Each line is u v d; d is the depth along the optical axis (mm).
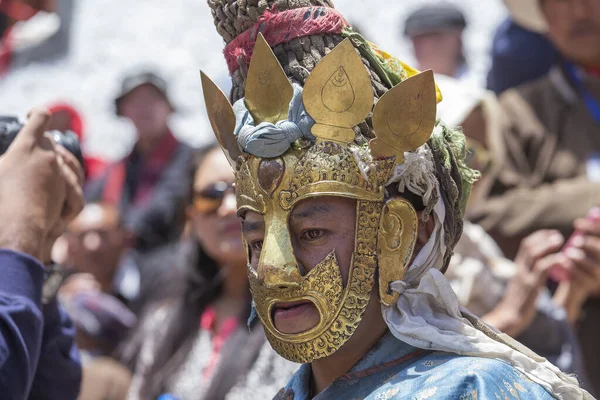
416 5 15891
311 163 3727
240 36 3986
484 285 7090
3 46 18297
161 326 7352
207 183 7309
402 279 3809
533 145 8312
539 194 8023
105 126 16484
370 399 3641
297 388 4129
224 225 7234
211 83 3955
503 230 7934
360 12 16062
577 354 6742
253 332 6836
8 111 17109
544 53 10219
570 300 6785
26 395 4359
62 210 4871
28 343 4379
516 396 3486
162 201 11117
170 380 7047
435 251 3904
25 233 4547
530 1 9570
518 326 6723
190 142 13328
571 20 8352
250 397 6535
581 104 8406
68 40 18297
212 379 6680
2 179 4629
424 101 3730
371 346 3838
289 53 3881
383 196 3771
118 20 18453
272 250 3717
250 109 3834
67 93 17266
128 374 7402
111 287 10391
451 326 3730
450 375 3531
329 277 3730
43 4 18781
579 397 3592
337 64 3723
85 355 8750
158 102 12219
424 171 3818
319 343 3736
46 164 4688
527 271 6812
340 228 3756
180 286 7516
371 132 3809
